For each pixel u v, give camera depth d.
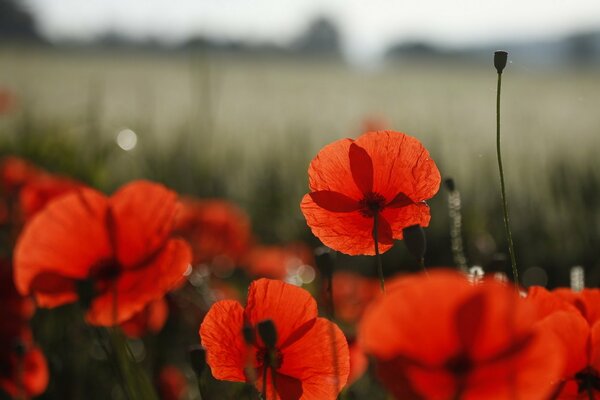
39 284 1.23
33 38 26.03
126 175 3.18
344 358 1.05
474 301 0.91
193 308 1.59
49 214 1.23
